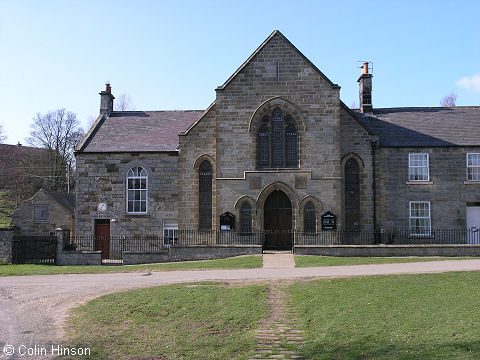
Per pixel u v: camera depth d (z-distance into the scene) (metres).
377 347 11.33
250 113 29.70
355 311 14.34
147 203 32.53
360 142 30.91
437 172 31.50
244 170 29.53
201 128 31.17
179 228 30.78
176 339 12.77
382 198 31.31
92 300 16.95
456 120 34.09
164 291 17.77
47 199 45.91
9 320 14.73
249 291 17.41
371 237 30.12
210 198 30.91
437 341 11.35
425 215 31.34
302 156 29.28
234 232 29.28
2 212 64.56
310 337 12.52
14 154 70.81
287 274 21.22
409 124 33.91
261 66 29.91
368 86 36.31
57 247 28.41
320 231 28.84
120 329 13.67
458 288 16.56
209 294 17.11
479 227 31.36
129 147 33.12
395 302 15.08
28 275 23.53
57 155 68.31
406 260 24.64
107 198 32.69
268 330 13.23
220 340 12.61
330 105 29.44
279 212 29.84
